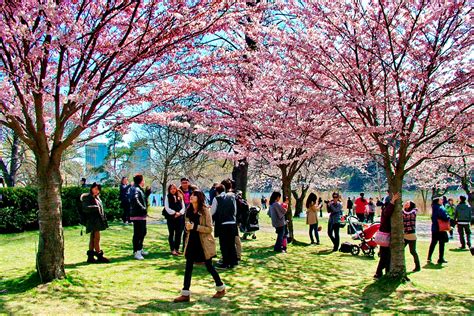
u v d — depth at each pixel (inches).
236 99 437.1
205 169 1471.5
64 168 1427.2
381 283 292.5
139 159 1472.7
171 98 293.6
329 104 280.4
